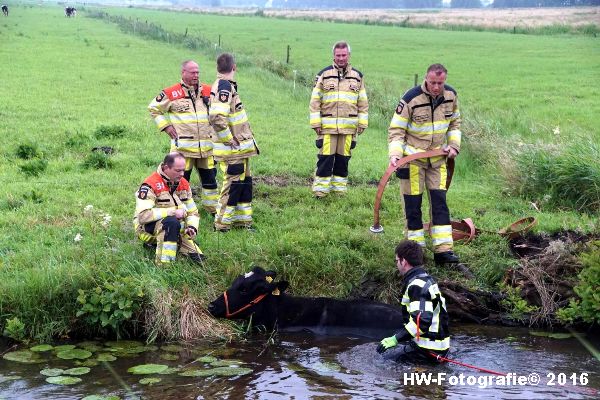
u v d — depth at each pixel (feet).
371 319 23.79
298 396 18.93
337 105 33.47
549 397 18.95
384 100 62.69
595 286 24.64
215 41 133.08
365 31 171.22
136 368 20.71
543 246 28.68
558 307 25.61
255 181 37.70
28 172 37.40
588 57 114.21
